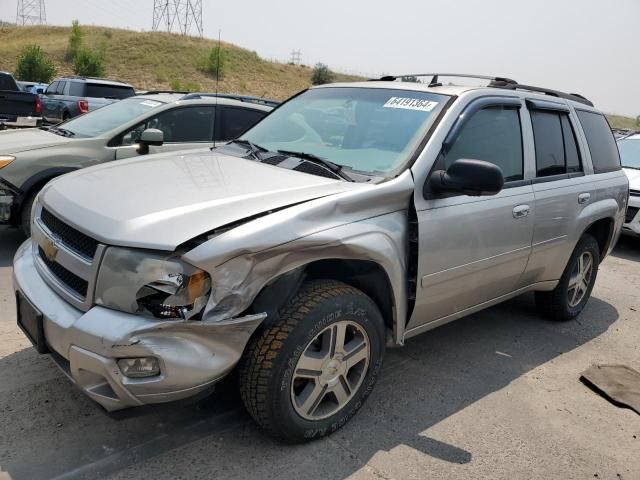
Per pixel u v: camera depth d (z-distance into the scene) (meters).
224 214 2.50
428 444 3.03
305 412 2.80
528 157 3.96
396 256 2.97
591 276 5.03
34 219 3.09
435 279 3.25
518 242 3.82
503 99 3.82
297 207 2.64
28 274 2.84
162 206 2.58
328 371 2.84
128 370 2.30
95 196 2.77
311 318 2.65
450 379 3.77
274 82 56.38
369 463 2.81
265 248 2.43
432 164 3.20
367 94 3.87
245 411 3.15
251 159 3.54
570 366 4.14
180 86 44.84
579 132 4.59
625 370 4.09
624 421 3.45
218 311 2.39
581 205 4.44
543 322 4.95
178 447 2.81
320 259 2.66
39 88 25.19
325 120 3.79
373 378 3.09
